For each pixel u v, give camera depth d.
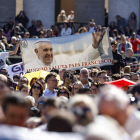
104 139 9.90
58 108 15.66
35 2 65.81
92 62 38.84
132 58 44.91
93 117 12.81
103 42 38.84
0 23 71.88
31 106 21.23
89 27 59.44
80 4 76.19
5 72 35.50
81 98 13.12
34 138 10.55
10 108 12.74
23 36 57.44
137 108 17.08
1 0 73.94
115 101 12.23
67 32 61.53
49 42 38.00
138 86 17.66
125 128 12.74
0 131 10.60
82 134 10.88
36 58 38.00
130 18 66.25
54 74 28.38
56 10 95.06
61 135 10.80
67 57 38.44
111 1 67.12
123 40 49.97
